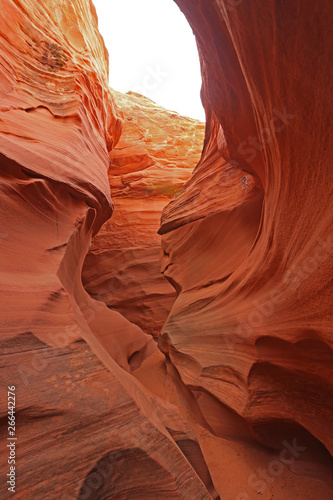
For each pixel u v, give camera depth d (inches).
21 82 231.3
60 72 276.1
